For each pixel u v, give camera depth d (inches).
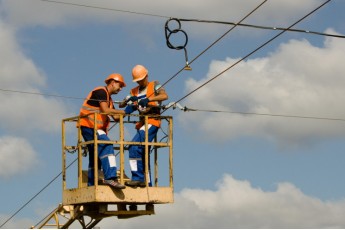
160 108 614.5
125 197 582.9
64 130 614.5
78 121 595.8
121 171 580.7
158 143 596.4
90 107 595.5
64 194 609.3
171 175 599.8
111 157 582.2
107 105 590.9
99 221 667.4
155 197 592.4
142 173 592.4
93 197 576.1
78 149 596.1
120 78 607.8
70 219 713.6
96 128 578.2
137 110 609.0
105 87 600.7
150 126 598.5
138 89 621.6
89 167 601.0
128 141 587.5
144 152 596.1
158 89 609.9
